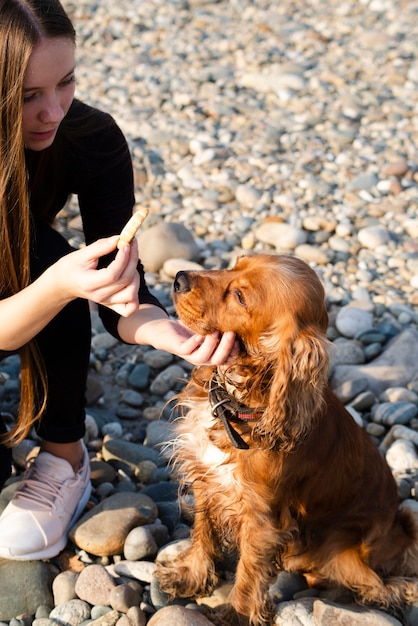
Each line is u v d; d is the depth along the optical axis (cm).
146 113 755
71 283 236
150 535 308
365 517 304
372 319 480
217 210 603
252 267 283
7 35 232
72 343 295
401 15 1038
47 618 279
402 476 364
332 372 430
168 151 684
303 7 1075
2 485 297
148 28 989
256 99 798
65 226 558
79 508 322
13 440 324
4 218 257
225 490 288
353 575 298
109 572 299
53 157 288
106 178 306
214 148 682
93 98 785
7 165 248
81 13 1014
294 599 301
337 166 670
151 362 438
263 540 284
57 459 316
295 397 265
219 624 285
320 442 289
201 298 281
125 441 368
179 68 868
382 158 683
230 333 252
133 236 225
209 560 302
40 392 303
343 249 558
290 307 270
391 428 395
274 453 275
